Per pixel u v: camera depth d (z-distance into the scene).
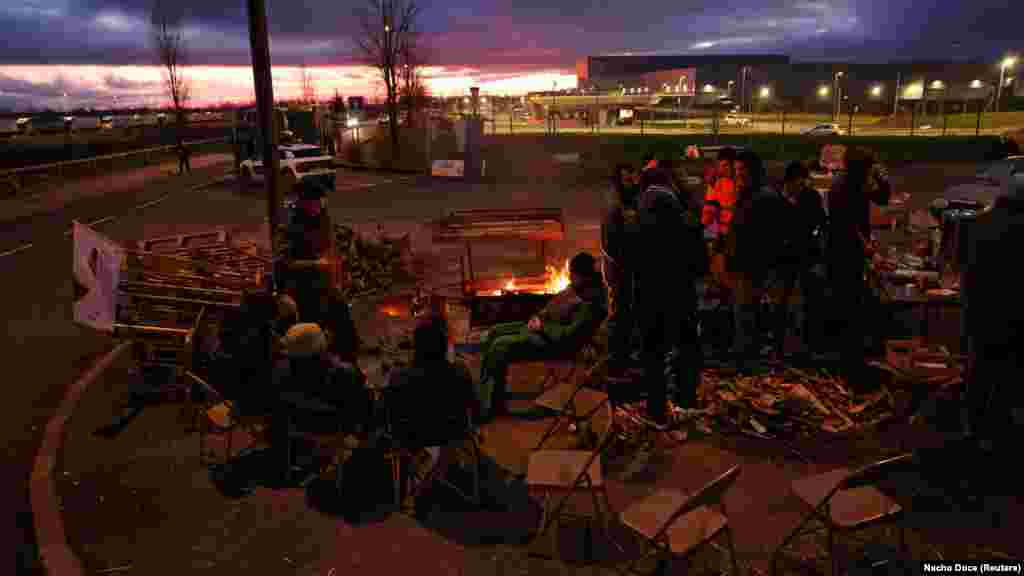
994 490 4.67
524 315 7.84
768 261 6.52
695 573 3.97
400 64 35.56
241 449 5.79
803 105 110.75
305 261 6.45
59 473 5.41
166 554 4.34
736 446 5.50
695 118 96.44
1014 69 106.50
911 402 5.97
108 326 6.82
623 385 6.32
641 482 5.02
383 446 5.55
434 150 32.09
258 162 26.36
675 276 5.58
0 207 22.14
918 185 24.20
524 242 13.99
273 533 4.55
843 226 6.91
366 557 4.26
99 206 22.22
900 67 112.75
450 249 13.66
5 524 4.79
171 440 5.98
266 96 8.18
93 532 4.59
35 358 8.32
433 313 5.46
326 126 43.25
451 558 4.23
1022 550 4.05
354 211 20.11
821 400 6.06
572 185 26.48
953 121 71.19
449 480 5.15
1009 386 5.02
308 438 4.95
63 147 43.78
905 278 7.91
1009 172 12.48
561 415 4.94
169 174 34.44
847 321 7.06
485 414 6.15
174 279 7.36
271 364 5.26
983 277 4.90
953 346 6.83
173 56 40.84
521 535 4.45
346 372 4.89
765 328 7.67
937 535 4.23
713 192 7.66
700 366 6.12
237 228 16.83
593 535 4.41
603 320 6.09
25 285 12.02
